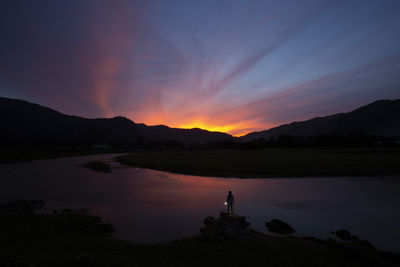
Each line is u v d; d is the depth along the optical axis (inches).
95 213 791.1
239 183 1457.9
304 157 2915.8
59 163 2984.7
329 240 489.1
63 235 553.9
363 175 1743.4
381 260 398.0
